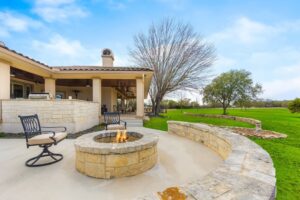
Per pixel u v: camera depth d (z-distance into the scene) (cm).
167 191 139
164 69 1809
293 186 276
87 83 1286
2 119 662
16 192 257
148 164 348
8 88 693
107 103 1427
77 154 338
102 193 257
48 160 398
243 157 223
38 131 454
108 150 306
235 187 141
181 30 1712
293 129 895
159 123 1128
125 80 1173
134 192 260
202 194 132
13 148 488
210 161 396
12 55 634
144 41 1819
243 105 1683
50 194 252
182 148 507
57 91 1337
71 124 681
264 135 705
